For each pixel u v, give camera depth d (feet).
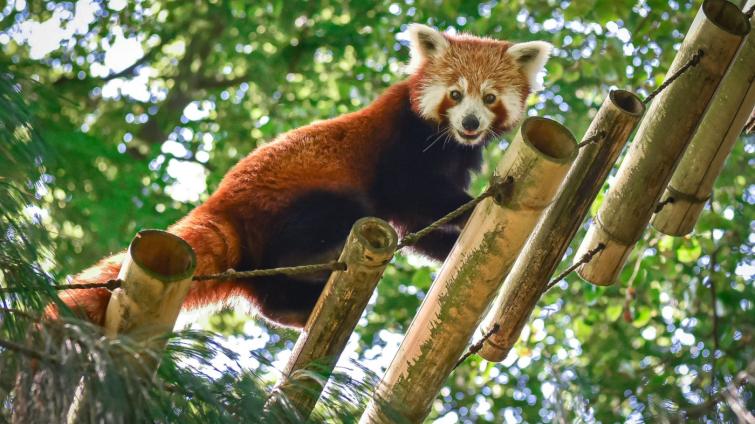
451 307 22.89
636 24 57.47
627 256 28.78
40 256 17.84
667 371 46.01
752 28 28.02
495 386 67.21
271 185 32.50
